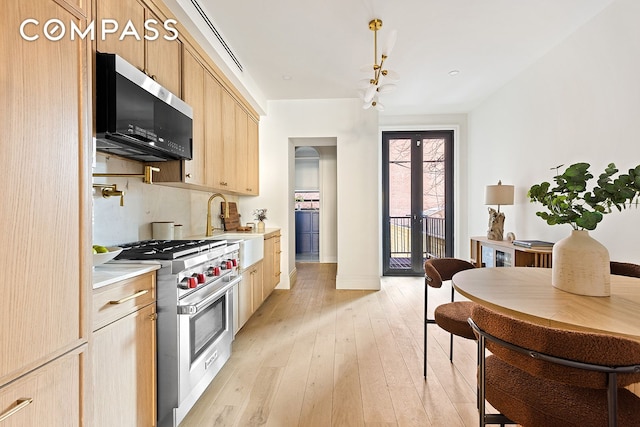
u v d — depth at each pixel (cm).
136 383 134
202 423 162
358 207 426
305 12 240
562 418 90
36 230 84
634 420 87
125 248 179
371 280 424
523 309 108
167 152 187
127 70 147
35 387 83
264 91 399
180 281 153
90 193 103
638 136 215
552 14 246
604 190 118
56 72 90
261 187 432
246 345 255
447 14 245
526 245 280
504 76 364
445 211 507
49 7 88
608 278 123
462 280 152
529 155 338
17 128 79
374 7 235
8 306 76
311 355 237
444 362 225
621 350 76
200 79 244
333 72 345
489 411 169
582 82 263
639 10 213
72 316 95
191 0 213
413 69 344
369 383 198
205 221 331
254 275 306
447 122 501
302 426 159
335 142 460
